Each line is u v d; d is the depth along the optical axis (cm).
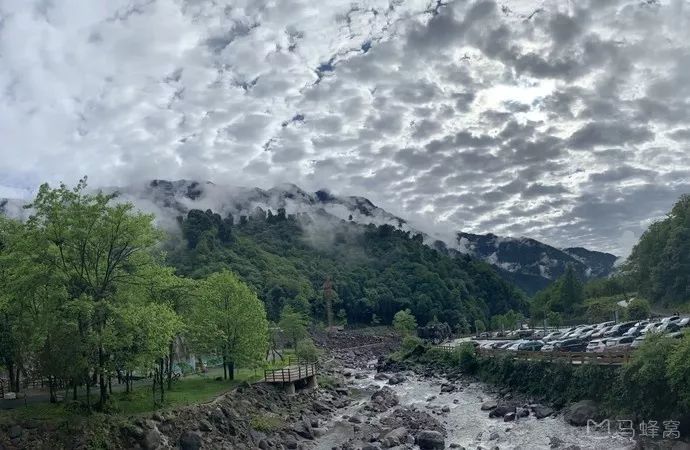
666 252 12862
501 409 6531
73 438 4559
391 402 7694
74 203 5141
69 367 4691
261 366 8512
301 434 6022
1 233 5688
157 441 4900
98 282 5241
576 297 15688
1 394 5475
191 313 7512
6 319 5622
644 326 8156
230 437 5475
